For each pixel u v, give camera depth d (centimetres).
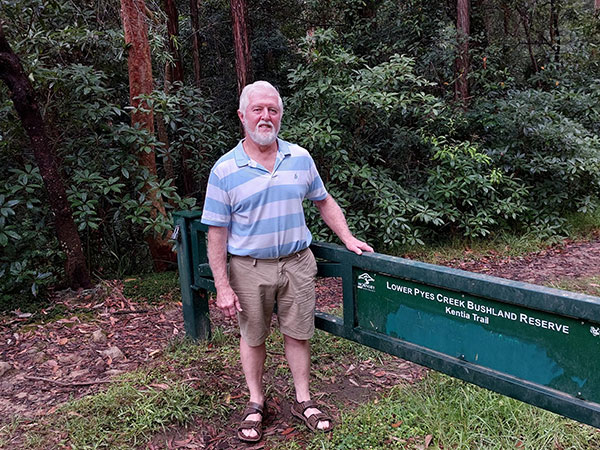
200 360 320
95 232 514
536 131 652
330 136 527
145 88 512
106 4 563
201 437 246
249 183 216
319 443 233
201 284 330
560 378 179
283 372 304
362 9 852
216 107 871
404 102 557
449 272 205
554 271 536
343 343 343
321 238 544
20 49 450
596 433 233
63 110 470
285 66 965
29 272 407
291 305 237
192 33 851
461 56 723
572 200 723
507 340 193
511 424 240
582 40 984
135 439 239
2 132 441
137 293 451
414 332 228
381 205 553
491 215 637
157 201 496
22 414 268
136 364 322
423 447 226
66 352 342
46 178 413
